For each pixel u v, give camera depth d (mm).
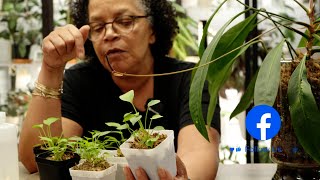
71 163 849
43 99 1087
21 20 2176
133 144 697
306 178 816
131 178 725
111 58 1167
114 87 1308
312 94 671
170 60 1357
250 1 1537
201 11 2008
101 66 1326
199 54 864
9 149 837
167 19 1314
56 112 1099
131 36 1148
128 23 1147
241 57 1897
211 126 1069
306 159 792
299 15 1656
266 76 668
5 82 2121
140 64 1224
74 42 1063
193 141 1036
